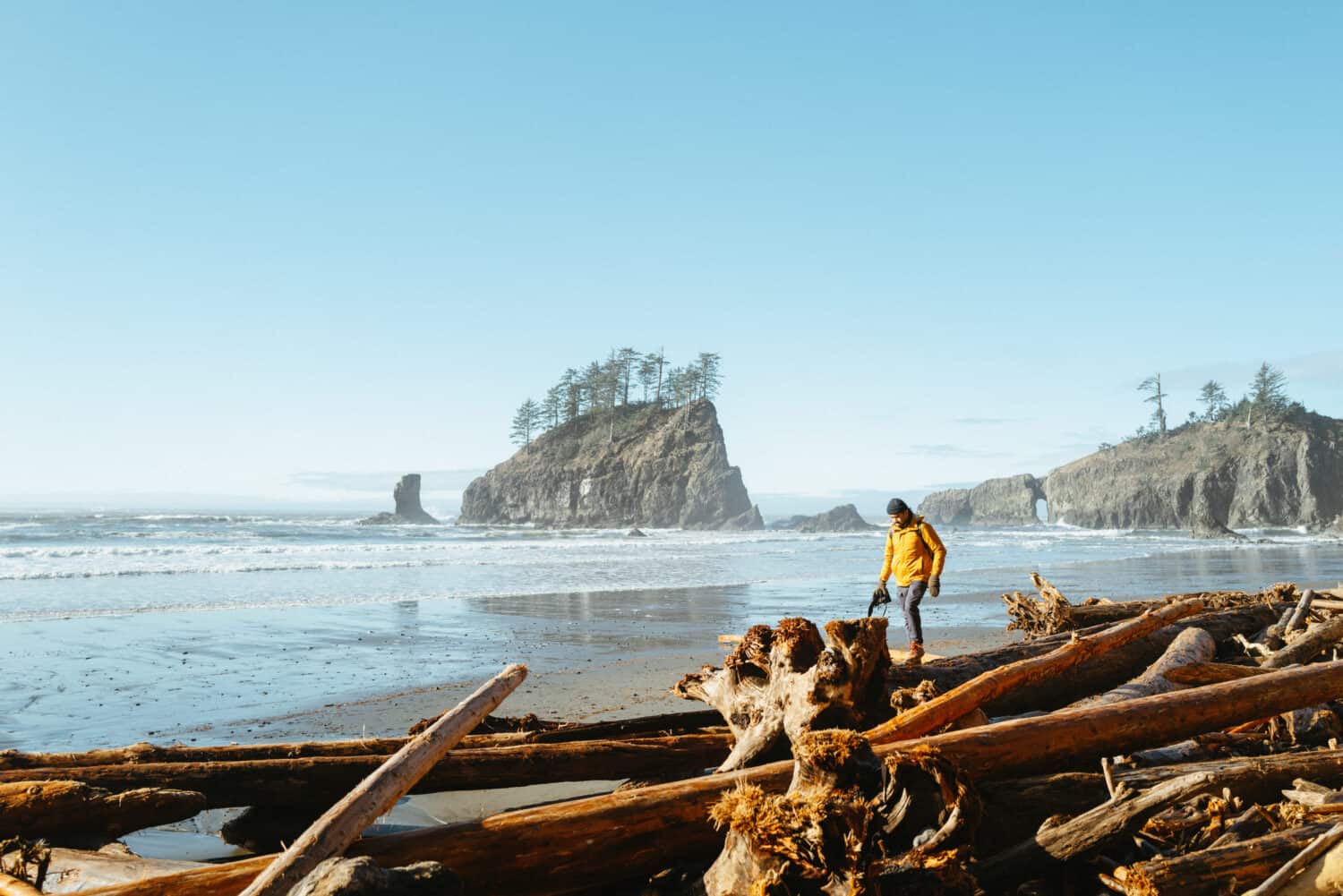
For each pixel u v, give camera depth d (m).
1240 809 3.51
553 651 11.30
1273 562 32.88
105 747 6.45
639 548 42.38
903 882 2.51
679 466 143.25
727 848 2.79
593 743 4.43
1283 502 128.38
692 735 4.67
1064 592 19.80
